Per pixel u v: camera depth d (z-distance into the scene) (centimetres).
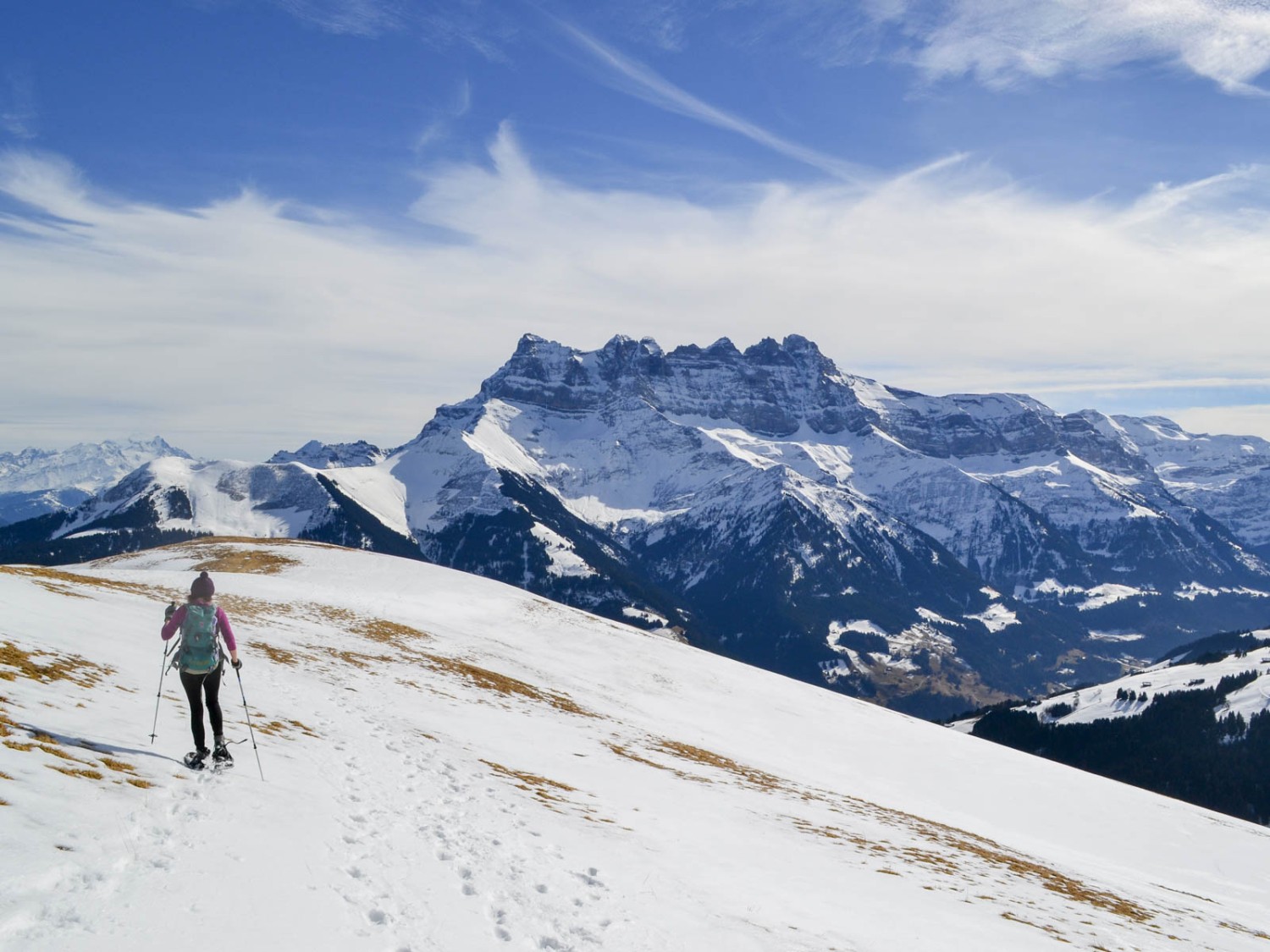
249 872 877
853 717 7056
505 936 933
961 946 1466
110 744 1189
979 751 6781
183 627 1256
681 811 2225
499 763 2189
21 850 746
